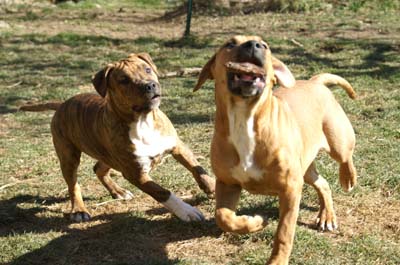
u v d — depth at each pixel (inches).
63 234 100.8
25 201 112.5
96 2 390.0
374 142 127.1
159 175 117.2
